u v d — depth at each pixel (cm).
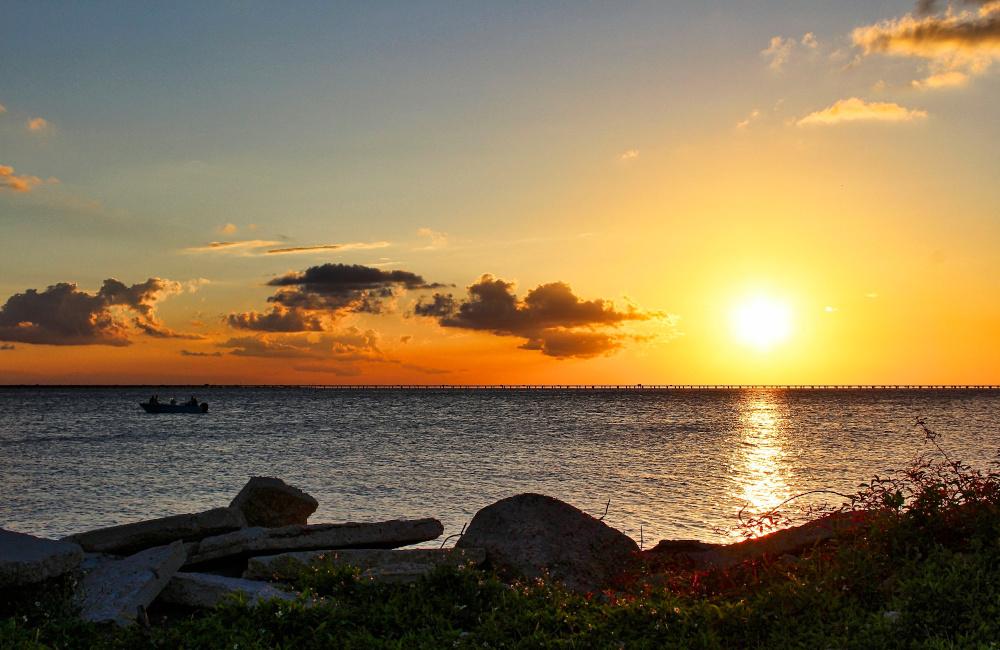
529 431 7825
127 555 1377
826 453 5081
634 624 802
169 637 808
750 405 17500
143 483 3572
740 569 1021
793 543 1111
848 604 823
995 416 11275
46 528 2420
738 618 800
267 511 1619
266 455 5091
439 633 817
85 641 839
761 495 3059
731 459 4672
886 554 925
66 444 6181
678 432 7619
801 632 757
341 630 809
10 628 831
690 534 2230
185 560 1223
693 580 1014
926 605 742
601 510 2669
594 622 809
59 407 16038
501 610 893
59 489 3350
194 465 4422
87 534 1364
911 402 19825
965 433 7238
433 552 1166
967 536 941
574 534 1227
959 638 665
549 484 3434
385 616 862
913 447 5562
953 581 774
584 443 6062
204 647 775
